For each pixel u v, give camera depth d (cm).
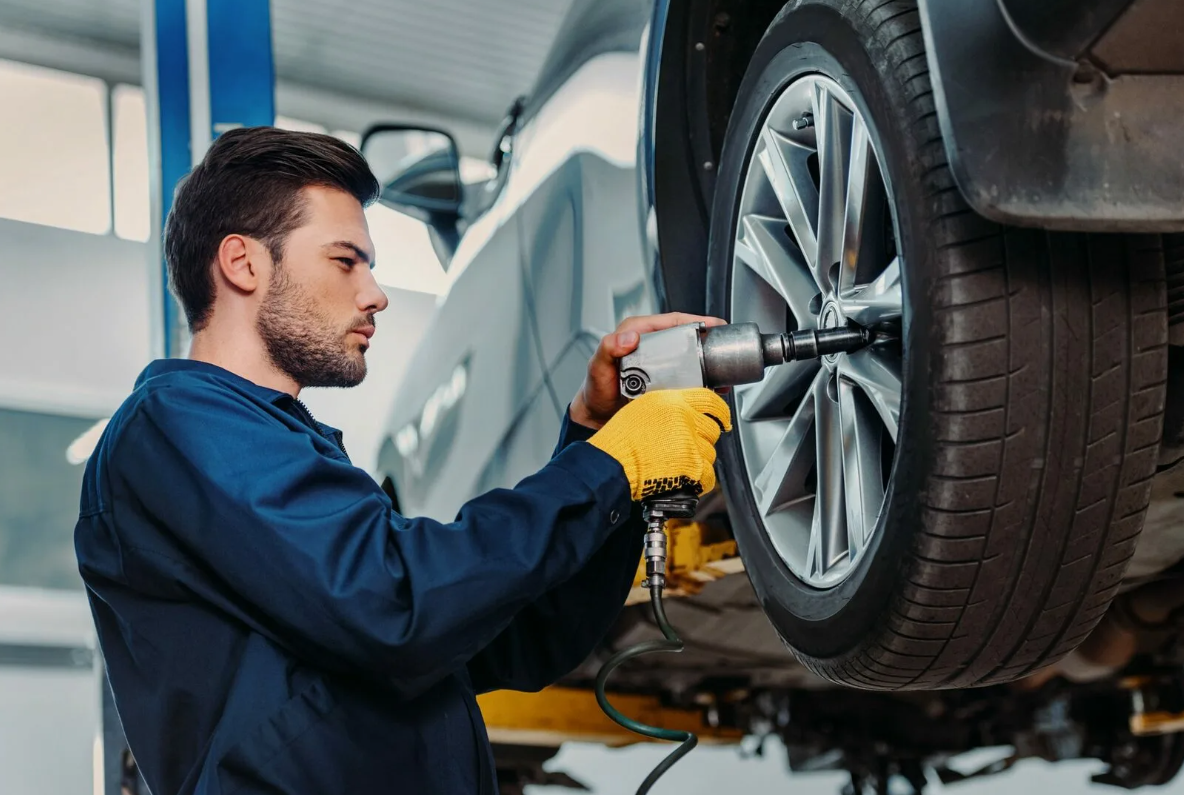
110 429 164
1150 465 163
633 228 241
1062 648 177
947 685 183
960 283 155
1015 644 173
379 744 154
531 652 189
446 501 353
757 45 207
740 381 173
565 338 270
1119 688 349
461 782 160
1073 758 379
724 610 307
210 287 174
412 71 1030
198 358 175
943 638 170
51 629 1082
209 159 176
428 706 160
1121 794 399
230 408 158
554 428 277
